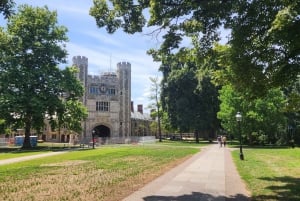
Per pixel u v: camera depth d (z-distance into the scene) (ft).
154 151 135.03
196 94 231.09
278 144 195.62
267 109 174.19
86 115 204.03
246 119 178.19
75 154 125.18
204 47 51.72
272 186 50.80
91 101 281.13
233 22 45.11
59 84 179.63
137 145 205.98
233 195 44.11
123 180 55.93
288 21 35.81
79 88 193.98
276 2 41.11
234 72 49.44
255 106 174.50
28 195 44.21
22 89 174.29
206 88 224.74
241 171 68.54
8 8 52.37
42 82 179.32
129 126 295.48
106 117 284.61
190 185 51.31
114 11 52.80
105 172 66.80
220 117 185.78
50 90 181.27
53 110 183.11
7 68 172.45
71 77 189.57
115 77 292.20
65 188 48.91
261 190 47.55
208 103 229.45
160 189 47.78
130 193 44.86
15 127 181.78
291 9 35.73
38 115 171.53
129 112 295.89
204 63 55.01
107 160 95.61
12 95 167.94
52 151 150.71
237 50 45.73
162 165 79.82
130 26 53.21
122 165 80.33
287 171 69.41
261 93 50.70
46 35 181.57
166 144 216.13
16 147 193.98
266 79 48.39
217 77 54.08
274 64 46.85
